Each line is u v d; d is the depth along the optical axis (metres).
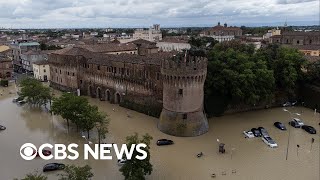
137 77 112.56
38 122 104.94
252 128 95.31
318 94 116.69
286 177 68.12
